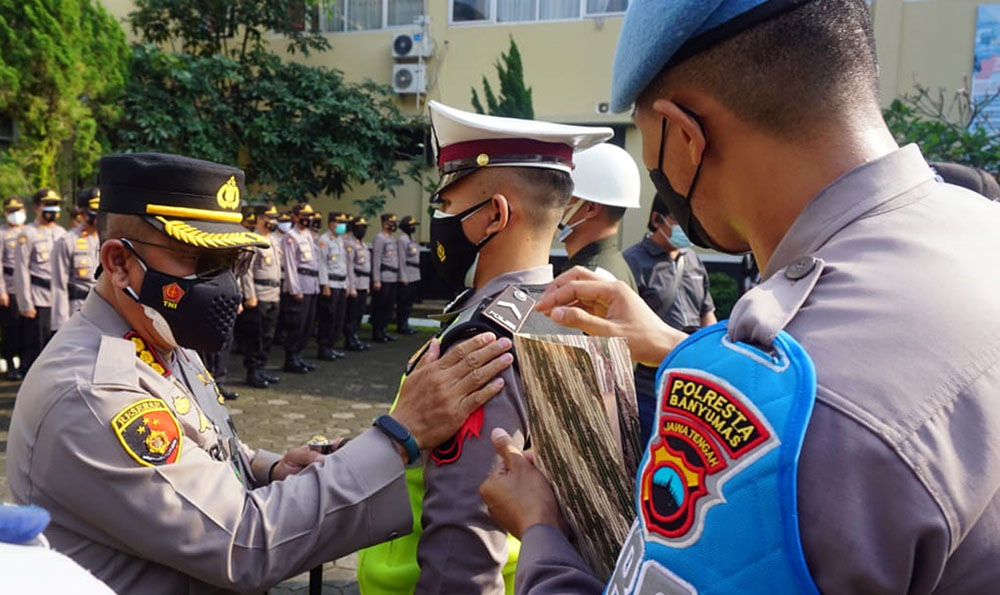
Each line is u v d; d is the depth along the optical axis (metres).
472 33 12.15
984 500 0.60
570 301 1.35
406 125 11.91
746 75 0.75
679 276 3.66
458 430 1.34
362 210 11.53
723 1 0.74
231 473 1.39
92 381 1.29
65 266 7.32
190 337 1.48
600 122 11.55
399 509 1.40
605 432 1.06
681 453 0.68
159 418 1.31
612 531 1.02
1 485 4.27
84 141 9.80
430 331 12.27
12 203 7.73
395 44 12.22
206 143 10.56
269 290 7.77
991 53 9.51
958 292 0.65
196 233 1.43
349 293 10.17
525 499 1.05
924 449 0.59
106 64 10.16
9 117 9.81
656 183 0.90
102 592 0.57
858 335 0.64
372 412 6.71
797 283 0.72
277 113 11.16
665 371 0.74
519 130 1.51
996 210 0.77
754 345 0.67
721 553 0.63
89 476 1.25
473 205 1.56
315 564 1.37
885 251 0.70
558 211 1.60
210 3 11.03
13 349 7.73
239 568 1.30
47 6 9.52
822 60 0.73
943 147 6.82
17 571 0.54
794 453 0.60
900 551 0.58
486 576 1.29
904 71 9.88
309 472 1.42
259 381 7.70
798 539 0.60
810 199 0.76
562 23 11.70
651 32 0.78
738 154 0.79
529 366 1.06
